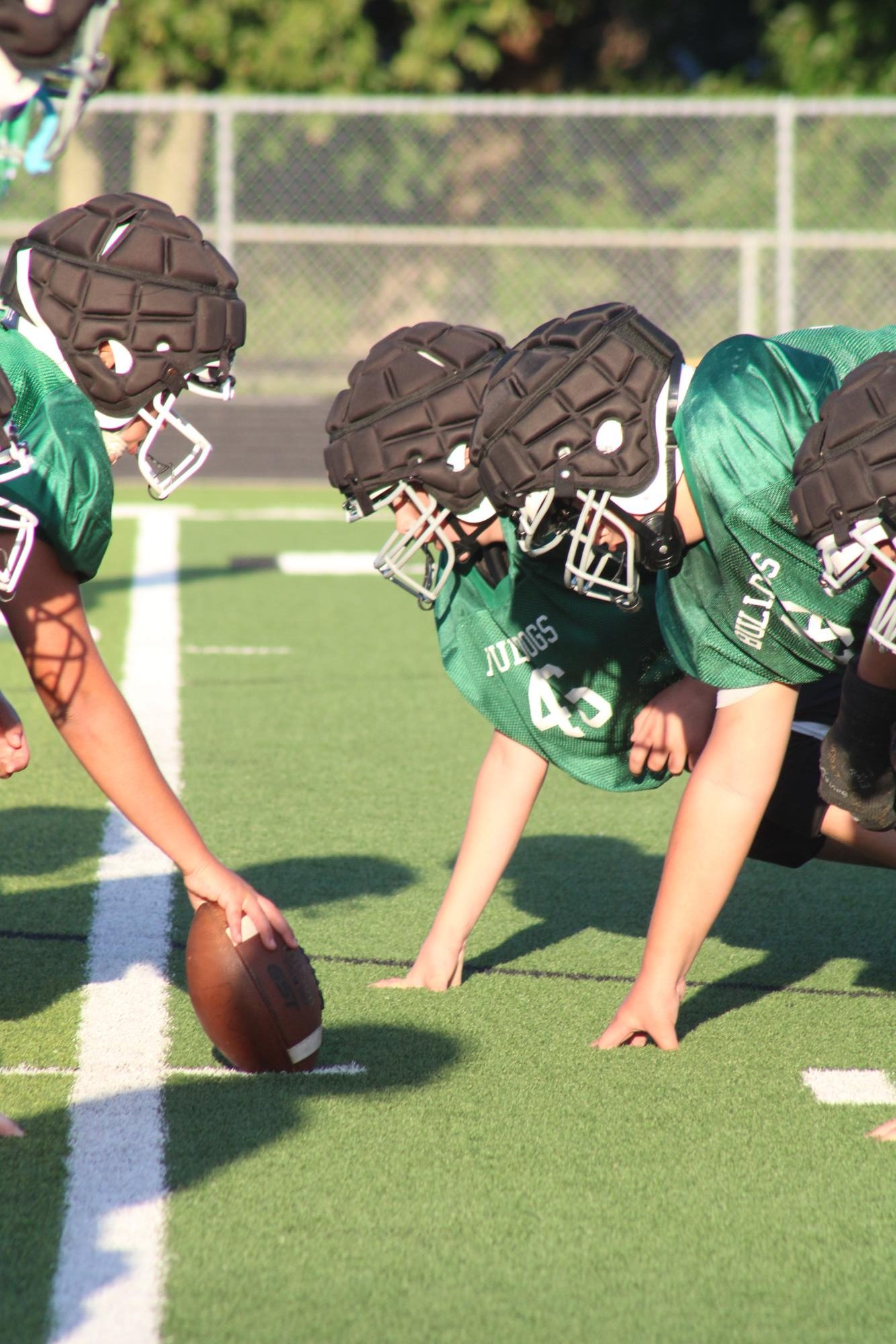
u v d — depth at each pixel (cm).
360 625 2030
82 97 485
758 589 683
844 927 977
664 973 763
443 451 702
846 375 646
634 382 641
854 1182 623
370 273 3738
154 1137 650
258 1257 557
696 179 3756
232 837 1141
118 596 2194
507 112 3672
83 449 629
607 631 798
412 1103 692
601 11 5625
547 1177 623
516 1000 831
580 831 1192
